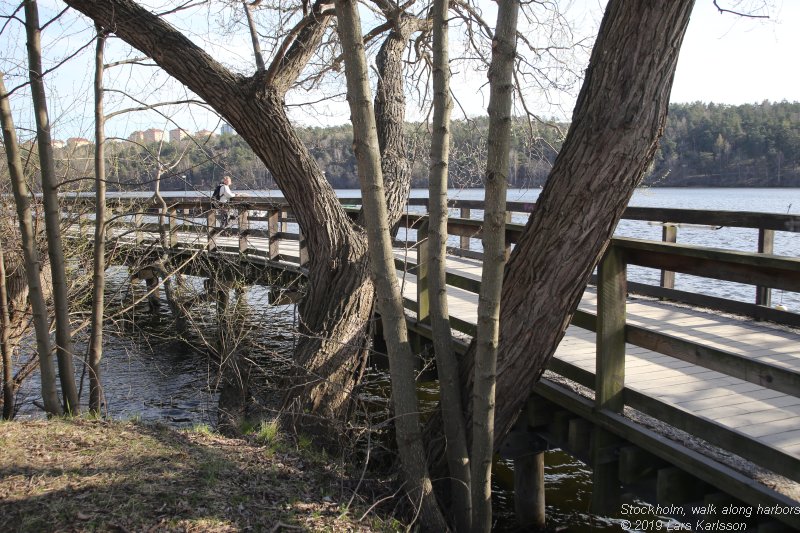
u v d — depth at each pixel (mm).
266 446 4602
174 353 10961
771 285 3479
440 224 3822
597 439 3980
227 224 8258
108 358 10805
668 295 7609
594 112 3559
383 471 4715
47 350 5242
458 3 7789
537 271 3838
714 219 6930
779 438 3447
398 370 3789
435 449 4293
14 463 3795
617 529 5301
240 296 8578
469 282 5344
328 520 3586
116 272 10641
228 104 5801
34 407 8039
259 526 3365
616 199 3607
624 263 3934
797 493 2936
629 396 3955
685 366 4918
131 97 5848
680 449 3408
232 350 6473
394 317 3730
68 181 5516
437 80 3658
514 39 3160
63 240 8250
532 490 5332
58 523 3131
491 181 3252
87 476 3652
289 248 13703
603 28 3557
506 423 4133
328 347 5719
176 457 4035
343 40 3352
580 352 5344
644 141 3516
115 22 5562
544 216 3801
